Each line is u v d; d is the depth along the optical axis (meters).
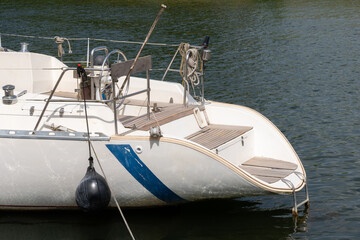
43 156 6.08
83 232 6.26
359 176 8.04
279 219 6.63
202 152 5.95
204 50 7.34
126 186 6.17
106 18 24.08
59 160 6.08
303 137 9.84
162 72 14.74
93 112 6.28
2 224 6.44
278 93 12.92
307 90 13.15
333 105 11.86
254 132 7.28
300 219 6.65
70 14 25.19
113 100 6.05
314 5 28.66
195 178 6.06
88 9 27.00
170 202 6.46
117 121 6.34
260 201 7.16
